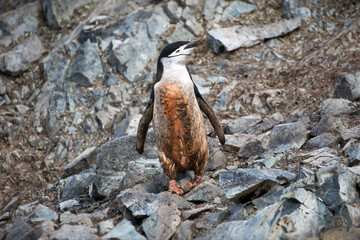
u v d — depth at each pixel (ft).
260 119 39.75
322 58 46.14
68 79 54.13
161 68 26.50
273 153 32.42
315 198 23.54
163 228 24.26
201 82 47.96
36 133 49.65
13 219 29.73
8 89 55.98
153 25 56.65
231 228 23.25
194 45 26.25
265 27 55.26
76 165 40.83
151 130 35.94
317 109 38.86
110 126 47.78
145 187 30.48
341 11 56.59
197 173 28.63
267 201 25.29
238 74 49.44
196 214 25.68
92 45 55.06
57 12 63.62
